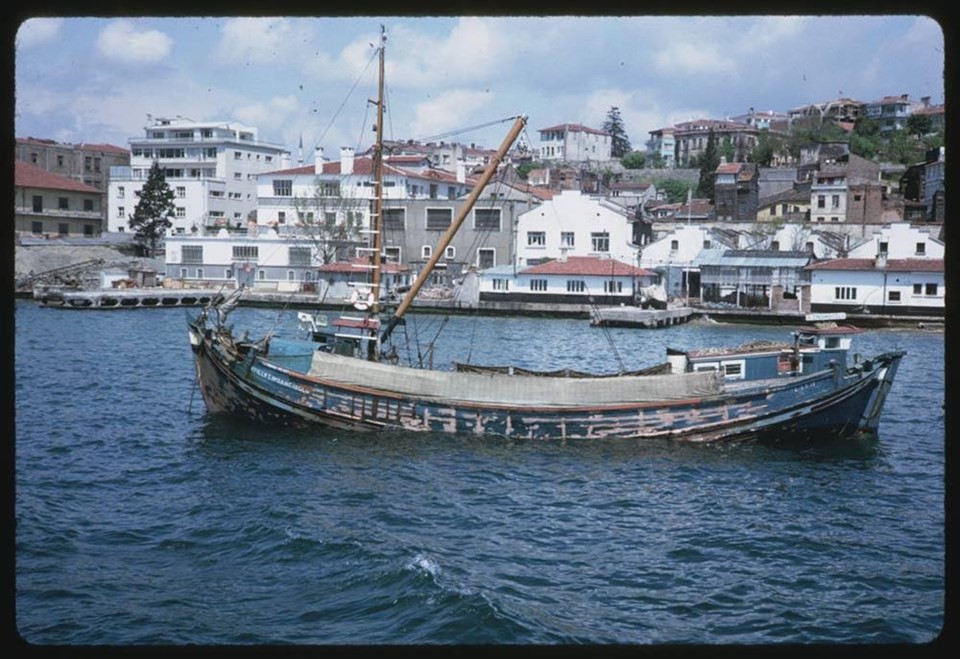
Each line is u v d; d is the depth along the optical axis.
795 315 78.06
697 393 30.48
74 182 108.25
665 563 19.84
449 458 28.61
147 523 21.70
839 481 26.98
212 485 25.19
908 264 77.56
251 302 88.88
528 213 93.38
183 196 119.44
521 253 93.62
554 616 16.59
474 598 16.64
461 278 92.25
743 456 29.64
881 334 70.94
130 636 15.47
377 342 34.41
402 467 27.44
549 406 30.52
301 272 96.69
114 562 19.05
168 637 15.45
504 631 15.60
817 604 17.62
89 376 44.53
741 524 22.75
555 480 26.45
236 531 21.05
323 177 104.81
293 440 30.59
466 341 64.00
